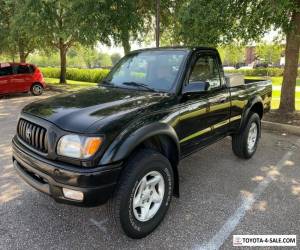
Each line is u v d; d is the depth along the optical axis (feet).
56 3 40.47
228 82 13.88
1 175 13.82
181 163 15.71
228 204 11.43
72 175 7.75
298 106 30.40
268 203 11.52
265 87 17.72
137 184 8.70
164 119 9.67
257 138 16.83
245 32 22.85
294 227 9.95
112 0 36.06
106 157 7.93
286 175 14.23
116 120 8.39
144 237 9.36
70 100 10.14
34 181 8.87
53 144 8.22
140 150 9.07
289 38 25.76
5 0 45.42
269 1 19.86
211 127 12.70
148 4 41.73
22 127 9.80
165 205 9.91
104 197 8.07
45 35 47.55
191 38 24.38
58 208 10.95
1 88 38.65
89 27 36.24
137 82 12.07
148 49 13.32
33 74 42.06
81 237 9.30
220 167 15.17
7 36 51.47
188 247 8.91
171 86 10.96
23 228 9.73
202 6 22.62
